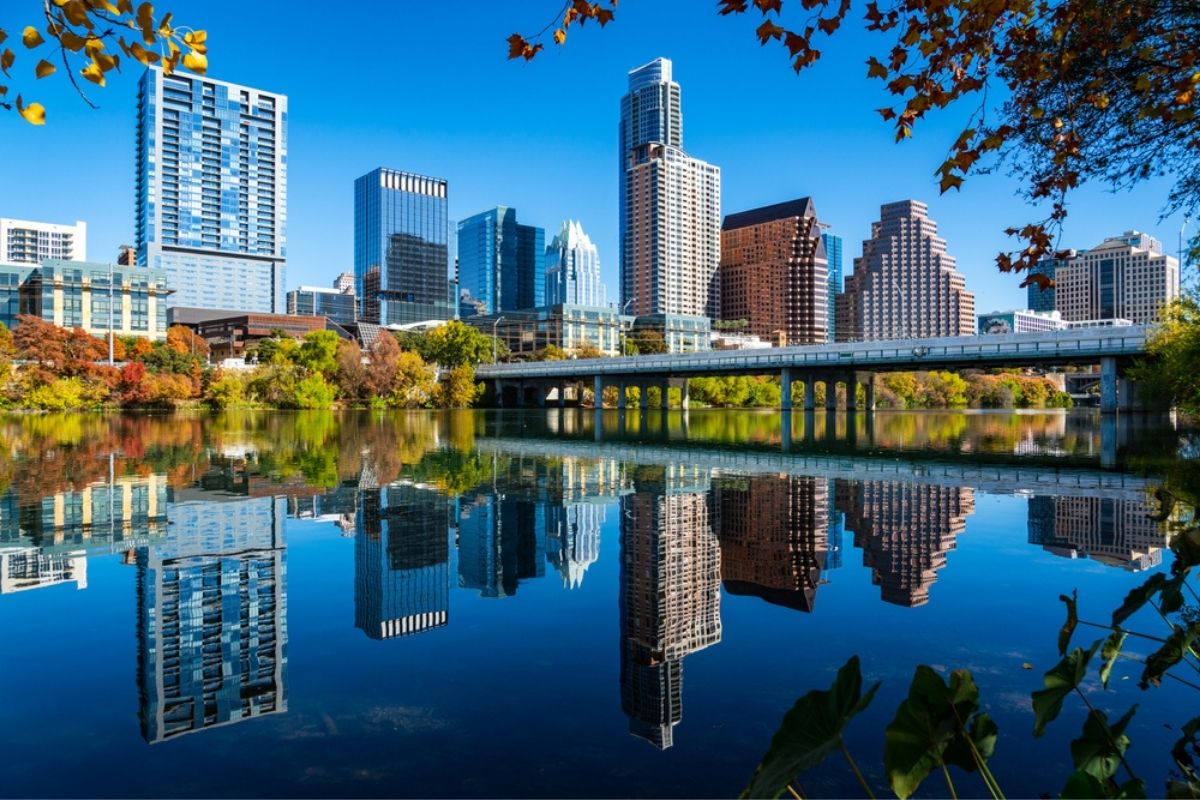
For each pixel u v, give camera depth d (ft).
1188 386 121.60
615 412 322.75
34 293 437.17
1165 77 25.25
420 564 41.27
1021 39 21.80
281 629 30.07
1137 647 27.27
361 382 302.66
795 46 16.99
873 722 21.44
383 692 23.81
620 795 17.54
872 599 34.22
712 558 42.98
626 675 25.23
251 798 17.56
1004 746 19.92
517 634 29.53
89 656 26.99
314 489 69.31
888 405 388.16
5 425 169.17
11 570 39.11
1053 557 42.47
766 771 9.99
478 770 18.85
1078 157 25.63
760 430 182.70
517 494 67.77
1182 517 53.16
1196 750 16.14
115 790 17.98
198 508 58.13
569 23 16.88
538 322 554.87
